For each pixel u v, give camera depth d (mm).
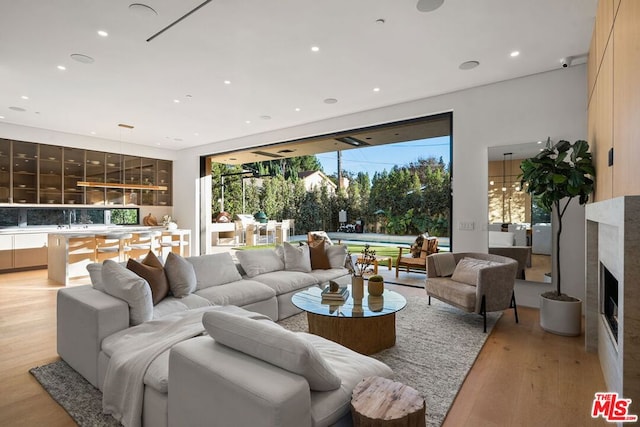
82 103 5312
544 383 2432
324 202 9531
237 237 11359
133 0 2717
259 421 1243
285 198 10984
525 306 4297
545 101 4164
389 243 8039
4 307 4234
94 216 8164
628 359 1672
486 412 2084
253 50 3576
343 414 1501
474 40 3393
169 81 4406
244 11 2873
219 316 1642
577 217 3945
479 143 4613
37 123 6594
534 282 4242
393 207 7977
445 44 3471
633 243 1665
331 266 4941
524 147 4289
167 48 3523
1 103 5324
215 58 3758
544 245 4141
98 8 2818
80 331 2465
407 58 3781
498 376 2541
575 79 3990
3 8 2803
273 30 3184
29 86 4570
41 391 2291
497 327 3598
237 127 6848
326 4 2785
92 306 2361
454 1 2754
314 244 5156
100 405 2113
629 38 1884
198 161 8898
